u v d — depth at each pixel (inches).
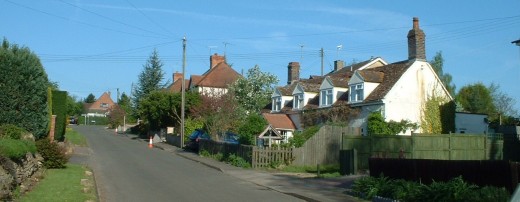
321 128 1152.8
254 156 1089.4
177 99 2129.7
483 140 1190.9
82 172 823.1
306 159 1126.4
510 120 1975.9
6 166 519.8
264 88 2252.7
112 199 603.8
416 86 1505.9
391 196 591.2
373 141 1082.1
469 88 2837.1
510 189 482.0
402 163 627.5
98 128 3565.5
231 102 1722.4
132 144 1959.9
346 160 932.0
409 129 1454.2
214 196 659.4
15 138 751.1
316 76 2384.4
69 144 1386.6
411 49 1550.2
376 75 1577.3
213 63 2866.6
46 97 986.7
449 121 1533.0
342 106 1581.0
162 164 1149.1
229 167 1096.8
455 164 548.1
